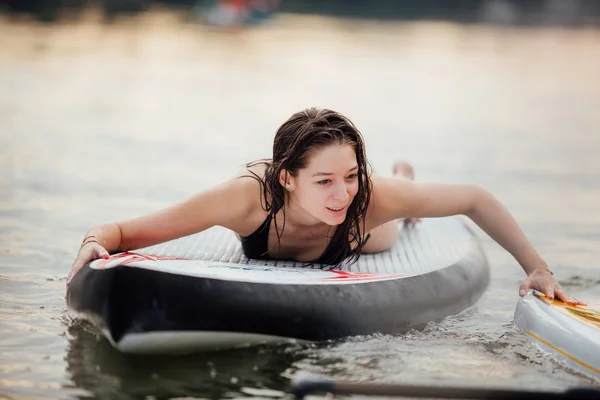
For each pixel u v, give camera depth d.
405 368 4.16
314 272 4.88
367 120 14.30
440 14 43.47
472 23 39.09
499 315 5.19
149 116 13.81
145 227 4.87
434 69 22.92
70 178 8.95
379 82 19.84
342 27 35.22
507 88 19.73
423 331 4.77
